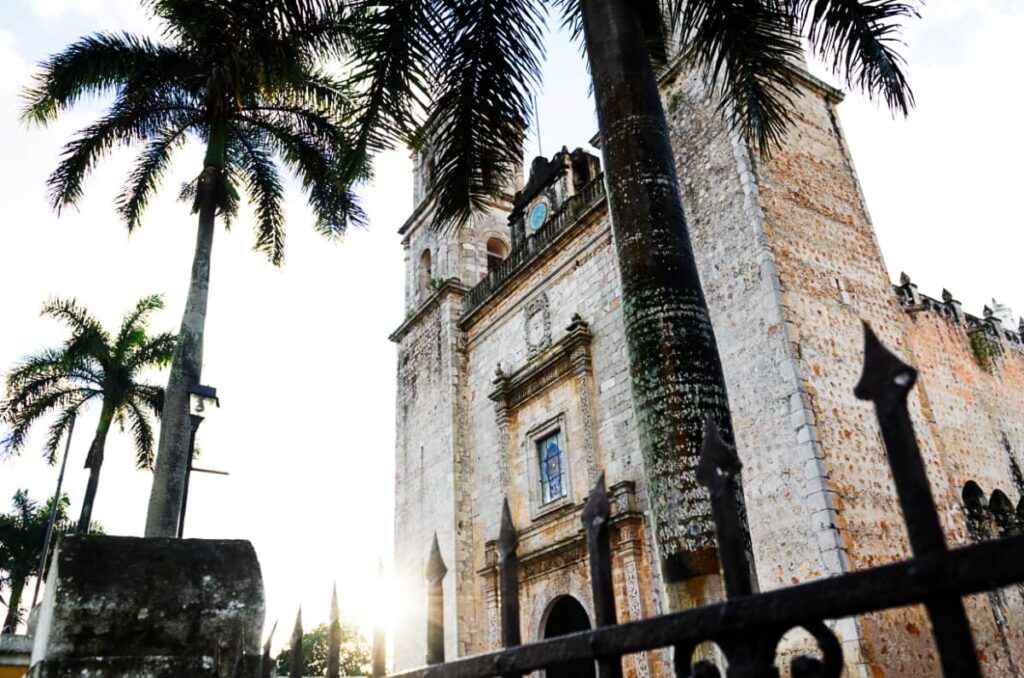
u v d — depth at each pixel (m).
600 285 19.52
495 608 19.72
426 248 28.17
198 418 12.47
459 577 20.77
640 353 5.32
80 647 4.66
